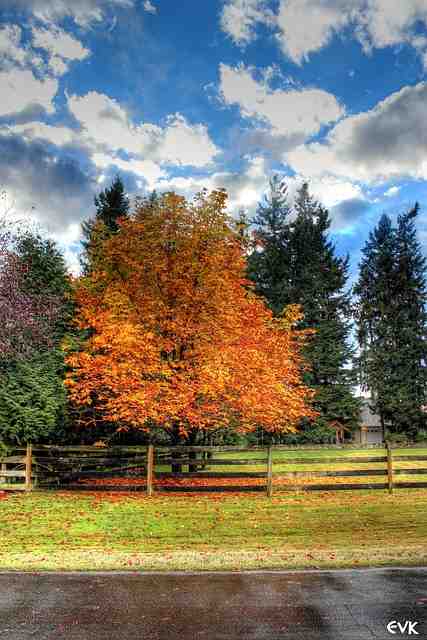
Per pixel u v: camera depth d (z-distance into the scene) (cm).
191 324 1535
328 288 4044
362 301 4550
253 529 1009
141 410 1452
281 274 4019
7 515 1138
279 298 3800
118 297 1536
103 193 3353
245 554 809
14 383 1452
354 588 646
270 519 1098
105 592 638
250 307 1698
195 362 1544
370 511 1175
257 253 4100
